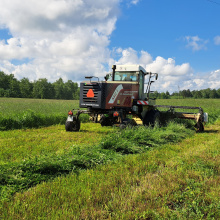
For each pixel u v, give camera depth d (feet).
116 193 10.36
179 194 10.33
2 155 16.79
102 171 13.20
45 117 38.06
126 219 8.28
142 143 21.16
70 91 399.24
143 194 10.32
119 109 28.30
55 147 19.98
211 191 10.68
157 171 13.56
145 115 31.81
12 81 325.42
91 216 8.44
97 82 28.55
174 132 26.63
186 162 14.98
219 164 14.61
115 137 20.17
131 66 29.66
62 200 9.47
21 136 25.98
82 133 28.58
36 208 8.83
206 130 34.53
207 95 451.94
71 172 12.92
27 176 11.76
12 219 8.03
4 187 10.47
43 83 357.41
